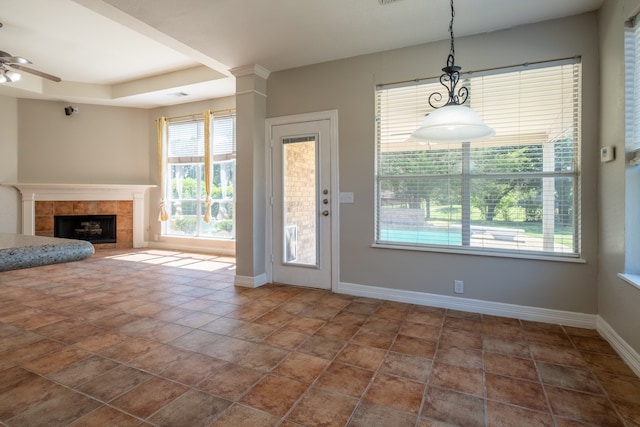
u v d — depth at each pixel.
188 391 1.94
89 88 6.07
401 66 3.45
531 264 3.00
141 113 6.87
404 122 3.49
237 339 2.62
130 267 5.16
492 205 3.17
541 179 3.00
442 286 3.34
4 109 6.01
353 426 1.66
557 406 1.81
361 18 2.90
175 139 6.64
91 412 1.74
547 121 2.96
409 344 2.55
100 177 6.62
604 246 2.65
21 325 2.88
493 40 3.09
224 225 6.29
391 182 3.58
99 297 3.67
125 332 2.75
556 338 2.64
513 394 1.92
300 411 1.77
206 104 6.27
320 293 3.80
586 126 2.79
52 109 6.32
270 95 4.13
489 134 2.14
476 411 1.77
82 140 6.51
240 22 2.98
